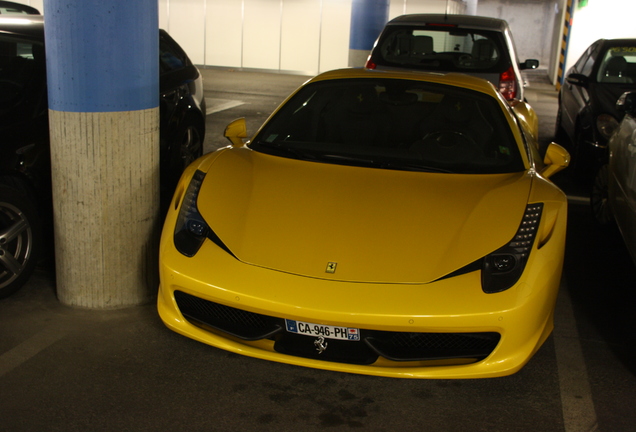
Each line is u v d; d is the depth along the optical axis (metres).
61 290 3.34
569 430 2.44
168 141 4.90
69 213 3.16
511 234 2.65
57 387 2.58
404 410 2.54
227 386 2.65
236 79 16.19
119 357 2.84
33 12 8.68
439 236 2.64
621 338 3.26
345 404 2.56
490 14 24.47
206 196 2.92
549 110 12.48
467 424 2.46
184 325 2.69
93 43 2.91
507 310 2.40
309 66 18.72
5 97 3.62
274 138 3.51
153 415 2.42
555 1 23.66
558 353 3.06
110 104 3.02
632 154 4.05
